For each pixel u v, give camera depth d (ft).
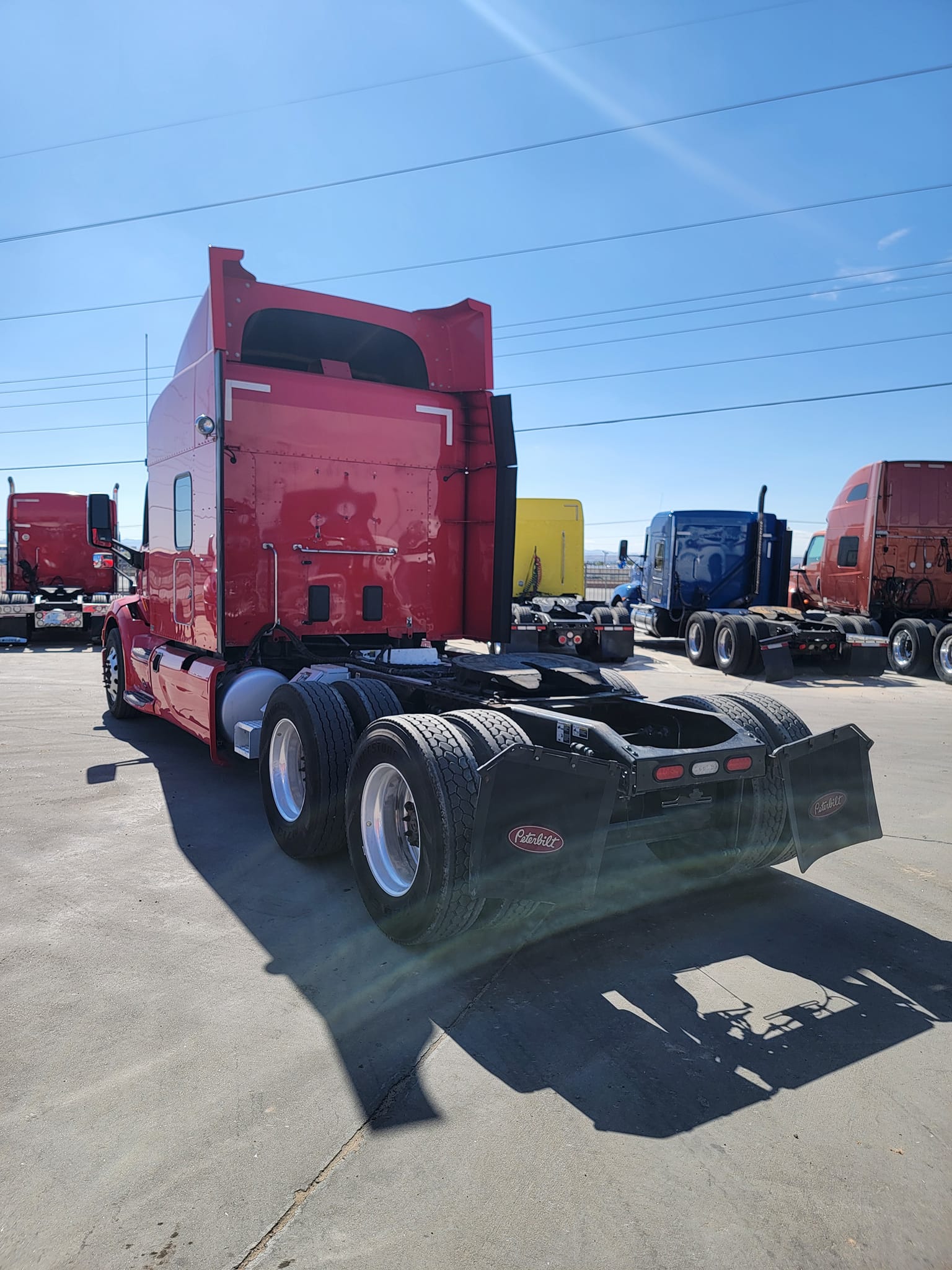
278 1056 8.98
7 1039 9.18
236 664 18.51
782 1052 9.23
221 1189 7.02
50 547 58.23
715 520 55.06
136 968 10.88
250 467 18.45
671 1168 7.39
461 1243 6.50
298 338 22.06
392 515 20.38
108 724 26.89
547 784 10.46
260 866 14.65
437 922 10.88
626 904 13.43
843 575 51.57
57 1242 6.44
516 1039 9.42
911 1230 6.72
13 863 14.56
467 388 20.98
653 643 59.06
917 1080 8.76
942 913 13.16
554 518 55.42
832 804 12.67
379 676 16.51
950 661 41.73
